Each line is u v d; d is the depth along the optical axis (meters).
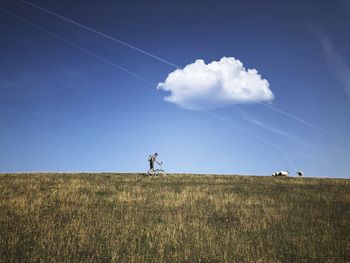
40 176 29.58
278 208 20.14
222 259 12.22
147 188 25.62
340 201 22.56
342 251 13.22
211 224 16.75
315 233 15.40
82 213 17.70
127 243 13.55
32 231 14.30
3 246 12.41
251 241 14.20
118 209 18.88
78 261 11.59
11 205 18.09
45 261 11.37
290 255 12.77
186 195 22.83
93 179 29.39
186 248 13.06
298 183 30.23
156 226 15.84
